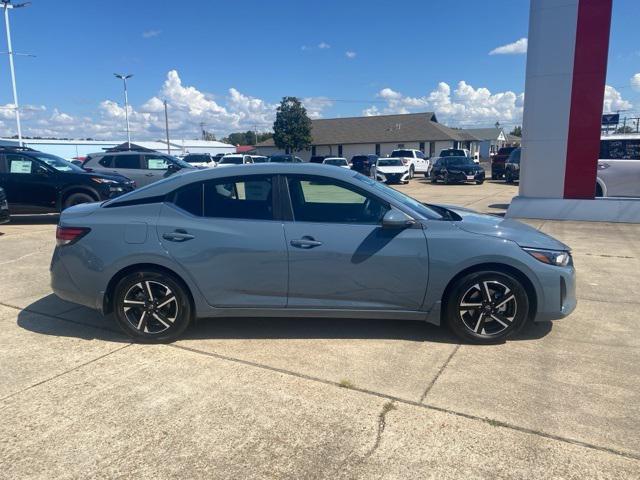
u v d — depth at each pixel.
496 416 3.09
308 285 4.10
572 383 3.50
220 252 4.09
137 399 3.34
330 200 4.18
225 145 81.25
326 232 4.07
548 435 2.89
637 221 10.82
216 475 2.60
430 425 3.00
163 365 3.85
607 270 6.74
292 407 3.22
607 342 4.23
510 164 25.61
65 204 11.41
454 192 20.55
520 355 3.96
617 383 3.49
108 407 3.24
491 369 3.72
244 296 4.16
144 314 4.22
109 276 4.16
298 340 4.29
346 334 4.41
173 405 3.26
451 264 4.00
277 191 4.19
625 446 2.78
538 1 10.77
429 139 50.41
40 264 7.18
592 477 2.54
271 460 2.71
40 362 3.91
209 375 3.67
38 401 3.32
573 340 4.27
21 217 12.85
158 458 2.73
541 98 11.11
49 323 4.77
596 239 9.00
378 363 3.84
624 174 12.09
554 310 4.09
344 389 3.45
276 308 4.16
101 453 2.78
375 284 4.07
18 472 2.62
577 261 7.28
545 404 3.22
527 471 2.59
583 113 10.88
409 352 4.03
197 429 2.99
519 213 11.60
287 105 53.12
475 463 2.66
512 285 4.03
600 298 5.49
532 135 11.35
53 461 2.71
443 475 2.57
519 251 4.00
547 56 10.91
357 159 29.42
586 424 2.99
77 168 12.20
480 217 4.68
